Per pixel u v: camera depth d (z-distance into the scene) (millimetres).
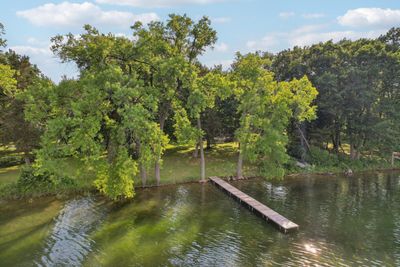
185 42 30016
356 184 32188
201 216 22844
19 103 30750
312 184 32031
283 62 44156
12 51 38344
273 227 20750
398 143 40406
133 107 22391
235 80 33125
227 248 17594
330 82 36969
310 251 17109
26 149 32000
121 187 23594
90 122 22203
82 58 26078
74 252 17219
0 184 28078
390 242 18188
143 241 18578
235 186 31047
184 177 32688
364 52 39750
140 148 24875
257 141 31922
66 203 25625
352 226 20719
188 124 30047
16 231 20188
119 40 26641
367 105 39719
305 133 41594
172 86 29031
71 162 35812
